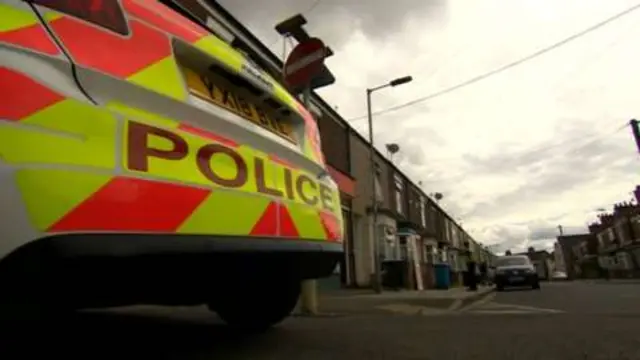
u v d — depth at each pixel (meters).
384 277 20.06
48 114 1.77
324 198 3.36
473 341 4.22
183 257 2.16
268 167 2.84
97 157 1.88
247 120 2.83
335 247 3.31
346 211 18.77
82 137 1.86
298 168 3.18
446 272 26.78
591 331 4.78
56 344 3.70
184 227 2.15
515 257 24.50
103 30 2.11
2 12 1.78
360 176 20.59
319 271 3.24
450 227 49.22
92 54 2.02
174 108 2.33
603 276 71.69
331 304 8.62
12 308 1.83
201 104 2.50
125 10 2.25
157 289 2.53
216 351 3.53
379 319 6.05
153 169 2.10
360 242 20.11
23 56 1.77
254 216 2.58
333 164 17.80
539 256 116.31
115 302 2.48
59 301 2.01
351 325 5.28
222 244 2.33
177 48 2.46
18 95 1.70
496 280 22.59
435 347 3.95
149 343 3.82
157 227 2.04
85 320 5.19
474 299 11.70
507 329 4.95
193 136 2.37
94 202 1.83
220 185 2.41
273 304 3.94
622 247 67.56
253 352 3.53
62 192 1.73
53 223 1.69
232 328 4.20
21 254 1.61
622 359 3.54
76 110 1.87
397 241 23.58
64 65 1.89
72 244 1.73
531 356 3.63
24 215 1.62
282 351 3.59
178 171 2.21
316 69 5.77
